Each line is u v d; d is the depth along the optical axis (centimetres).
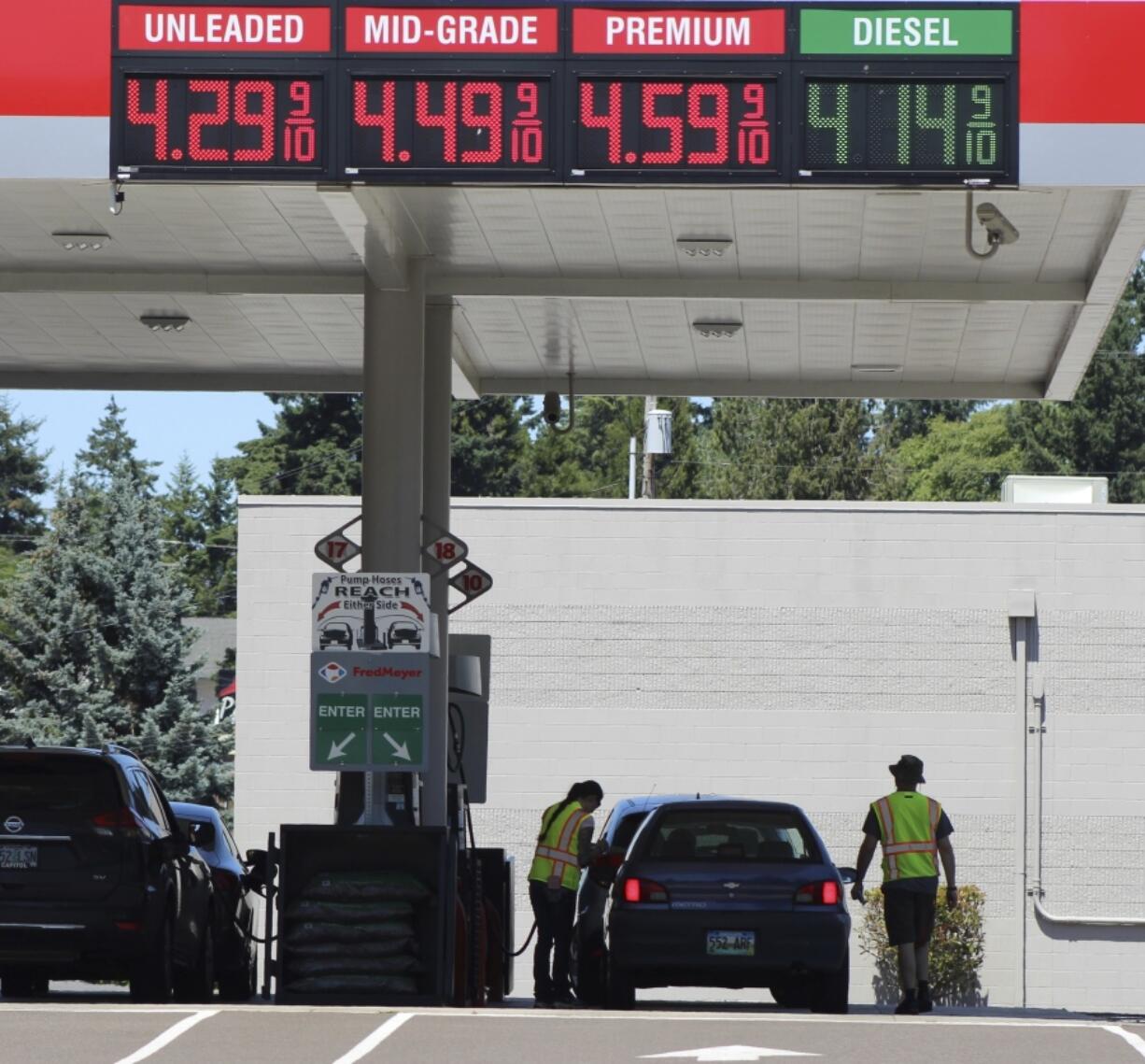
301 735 11662
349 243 6712
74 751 5731
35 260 7050
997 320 7662
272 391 9075
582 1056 4150
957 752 11631
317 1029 4562
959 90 5378
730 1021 4941
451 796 7181
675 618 11781
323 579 5894
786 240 6606
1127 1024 5094
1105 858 11531
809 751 11681
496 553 11819
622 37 5397
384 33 5419
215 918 7144
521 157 5388
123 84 5438
